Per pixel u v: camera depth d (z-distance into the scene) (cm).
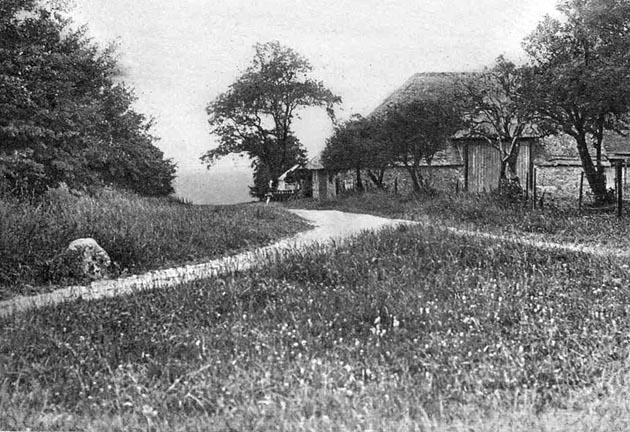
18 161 1309
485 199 2011
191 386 512
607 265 1015
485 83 2220
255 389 500
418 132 2408
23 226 1114
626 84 1886
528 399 485
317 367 546
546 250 1136
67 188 1536
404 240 1207
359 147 2428
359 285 905
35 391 518
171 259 1216
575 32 1839
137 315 748
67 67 1434
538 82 1989
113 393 513
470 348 611
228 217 1627
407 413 450
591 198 2031
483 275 968
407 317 736
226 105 1862
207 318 742
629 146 2872
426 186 2481
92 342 655
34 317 743
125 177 1809
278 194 2497
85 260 1053
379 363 581
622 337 645
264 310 775
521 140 2598
